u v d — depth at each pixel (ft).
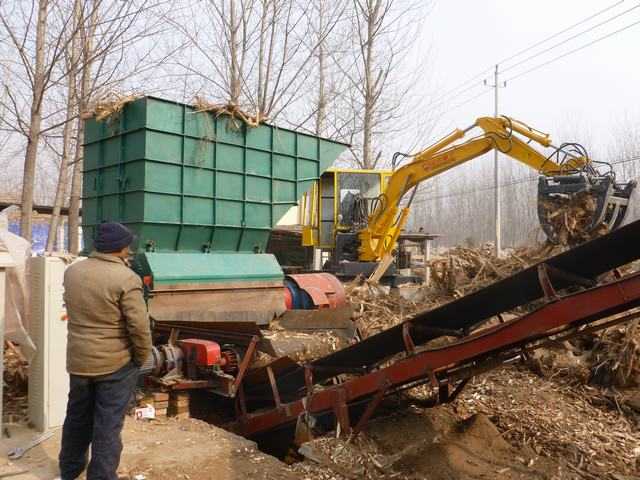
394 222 45.27
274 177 28.91
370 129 57.67
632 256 15.79
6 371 21.48
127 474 14.61
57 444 16.08
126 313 12.42
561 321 15.70
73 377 12.70
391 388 19.49
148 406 20.80
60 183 33.53
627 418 21.25
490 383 23.85
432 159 40.63
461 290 36.45
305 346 23.85
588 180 27.89
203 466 15.53
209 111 26.40
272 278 27.48
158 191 24.72
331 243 49.32
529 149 35.17
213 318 24.53
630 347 23.08
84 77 29.84
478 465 17.44
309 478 15.76
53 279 17.15
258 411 24.13
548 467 17.35
